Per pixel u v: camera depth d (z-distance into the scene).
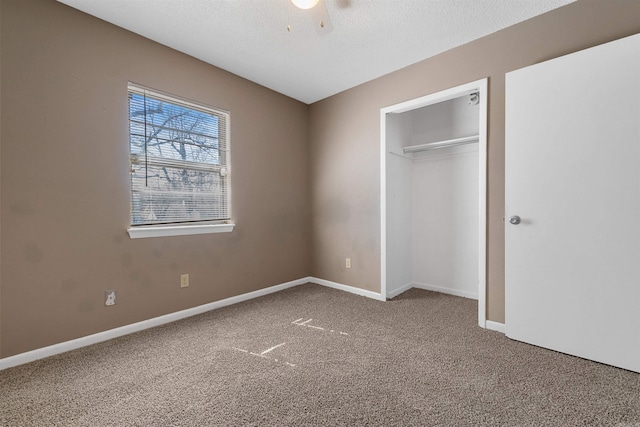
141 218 2.29
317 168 3.65
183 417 1.31
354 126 3.22
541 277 1.94
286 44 2.37
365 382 1.57
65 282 1.92
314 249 3.72
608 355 1.71
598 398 1.42
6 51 1.69
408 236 3.50
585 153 1.77
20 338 1.76
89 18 2.00
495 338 2.11
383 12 1.97
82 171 1.98
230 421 1.29
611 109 1.68
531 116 1.96
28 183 1.77
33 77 1.78
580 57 1.78
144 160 2.30
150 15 2.01
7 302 1.72
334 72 2.87
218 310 2.71
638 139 1.60
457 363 1.76
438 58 2.53
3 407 1.38
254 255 3.11
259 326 2.34
